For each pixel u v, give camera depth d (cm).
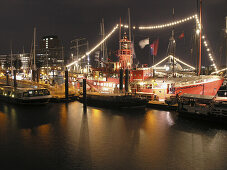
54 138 2133
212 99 2678
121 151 1792
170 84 3641
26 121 2803
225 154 1714
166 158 1653
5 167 1545
